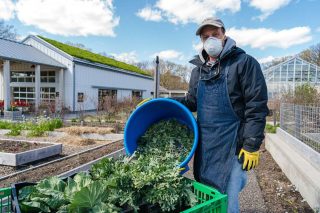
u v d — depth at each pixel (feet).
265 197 14.71
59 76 80.48
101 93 94.43
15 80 87.76
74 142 31.12
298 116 19.90
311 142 17.15
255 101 7.41
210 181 7.82
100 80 93.09
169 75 223.51
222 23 8.08
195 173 8.41
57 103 61.98
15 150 22.38
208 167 7.90
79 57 84.23
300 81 86.53
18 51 68.54
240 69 7.50
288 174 17.81
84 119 54.03
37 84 70.64
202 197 6.89
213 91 7.84
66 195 5.78
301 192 14.79
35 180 16.37
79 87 82.94
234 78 7.55
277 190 15.76
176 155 8.29
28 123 39.60
